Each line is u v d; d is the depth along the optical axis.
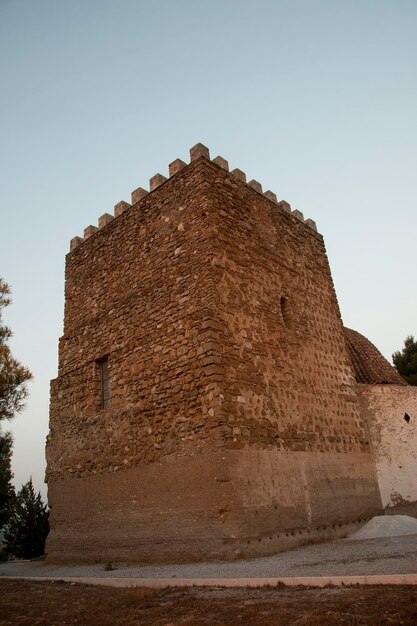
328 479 14.47
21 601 8.56
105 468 14.12
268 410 13.08
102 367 15.92
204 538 11.06
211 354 12.09
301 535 12.55
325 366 16.42
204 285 12.93
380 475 17.06
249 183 16.23
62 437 16.16
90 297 16.92
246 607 6.24
